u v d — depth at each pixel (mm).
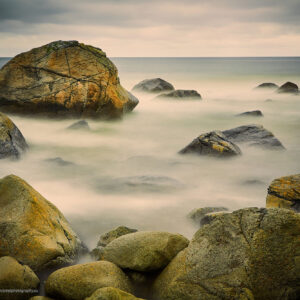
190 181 11117
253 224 4945
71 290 4852
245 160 12938
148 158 13656
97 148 15398
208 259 4906
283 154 13781
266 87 41375
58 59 18703
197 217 7906
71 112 19000
